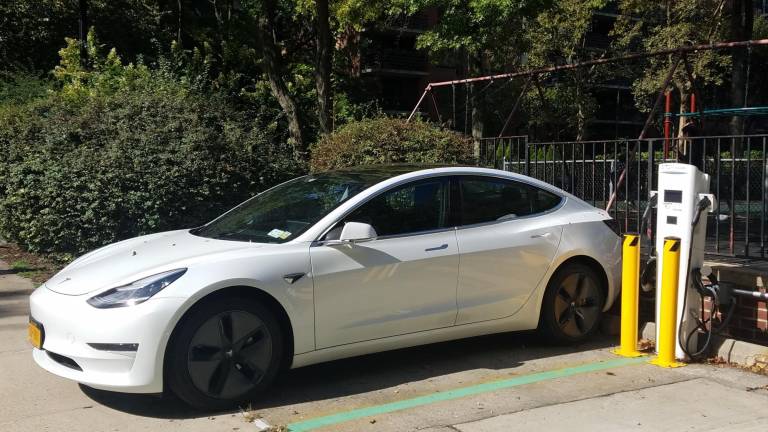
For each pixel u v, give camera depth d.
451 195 5.23
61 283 4.52
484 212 5.36
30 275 8.90
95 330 4.05
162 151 8.95
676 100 28.78
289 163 9.95
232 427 4.06
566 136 34.72
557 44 26.95
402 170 5.36
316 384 4.89
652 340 5.88
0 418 4.23
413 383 4.91
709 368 5.17
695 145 8.61
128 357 4.03
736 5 18.53
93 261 4.82
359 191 4.96
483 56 19.50
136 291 4.12
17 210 10.22
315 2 14.70
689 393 4.61
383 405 4.45
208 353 4.20
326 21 14.02
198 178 8.95
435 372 5.16
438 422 4.12
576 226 5.67
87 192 8.73
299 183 5.64
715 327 5.58
